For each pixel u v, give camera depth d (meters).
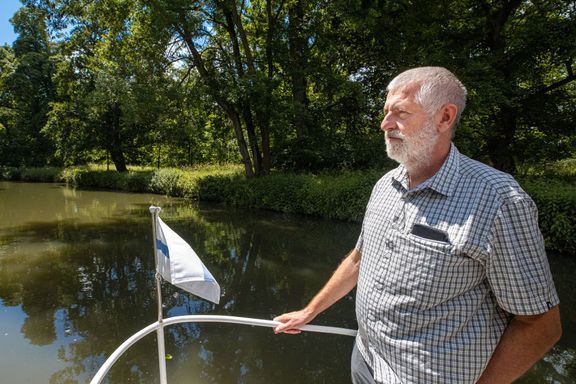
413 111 1.31
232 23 15.01
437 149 1.33
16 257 8.36
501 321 1.25
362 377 1.55
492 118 12.36
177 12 12.63
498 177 1.19
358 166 14.53
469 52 11.21
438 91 1.28
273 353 4.31
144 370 4.01
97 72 14.92
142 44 14.05
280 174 14.61
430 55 10.35
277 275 6.98
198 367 4.04
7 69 31.06
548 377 3.67
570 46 10.14
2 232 10.99
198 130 16.50
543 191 7.55
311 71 14.24
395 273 1.33
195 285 1.82
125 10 14.33
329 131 15.28
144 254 8.54
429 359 1.25
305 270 7.23
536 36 10.55
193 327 4.96
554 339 1.15
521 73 11.02
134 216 13.38
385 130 1.39
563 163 13.73
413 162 1.34
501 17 11.25
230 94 13.54
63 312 5.52
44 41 31.38
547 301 1.12
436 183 1.27
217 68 14.45
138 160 27.53
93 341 4.67
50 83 31.81
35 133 31.83
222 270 7.29
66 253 8.66
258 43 16.11
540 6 11.22
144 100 13.46
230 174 17.23
